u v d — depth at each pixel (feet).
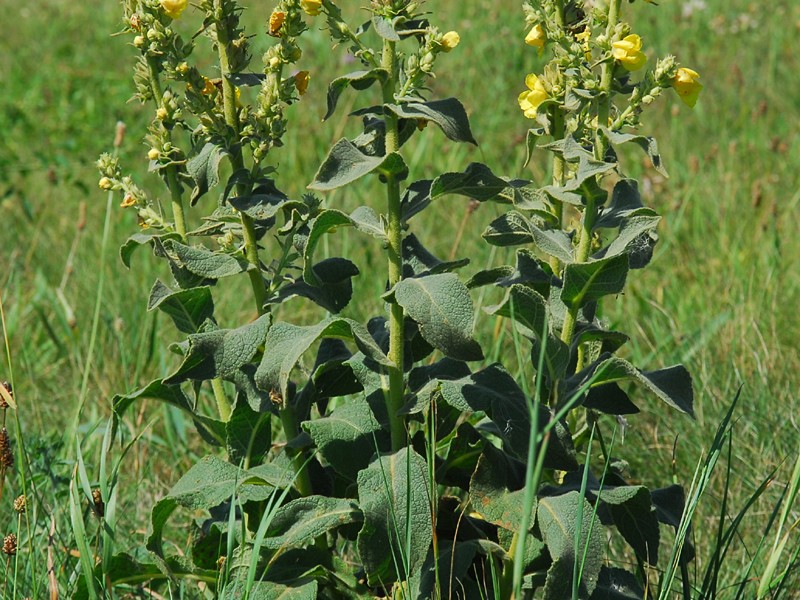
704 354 13.12
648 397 12.81
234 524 7.47
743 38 30.07
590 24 7.48
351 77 7.41
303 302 15.17
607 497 7.23
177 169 8.72
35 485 10.36
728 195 17.88
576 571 6.74
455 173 7.53
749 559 9.66
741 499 10.84
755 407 12.14
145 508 11.22
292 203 7.74
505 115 24.54
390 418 7.83
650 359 13.05
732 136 22.38
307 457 8.45
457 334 6.96
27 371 14.21
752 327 13.70
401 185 19.26
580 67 7.42
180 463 12.09
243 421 8.28
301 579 7.76
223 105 8.10
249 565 7.76
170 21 8.09
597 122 7.43
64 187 22.35
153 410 13.17
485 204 17.66
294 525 7.59
